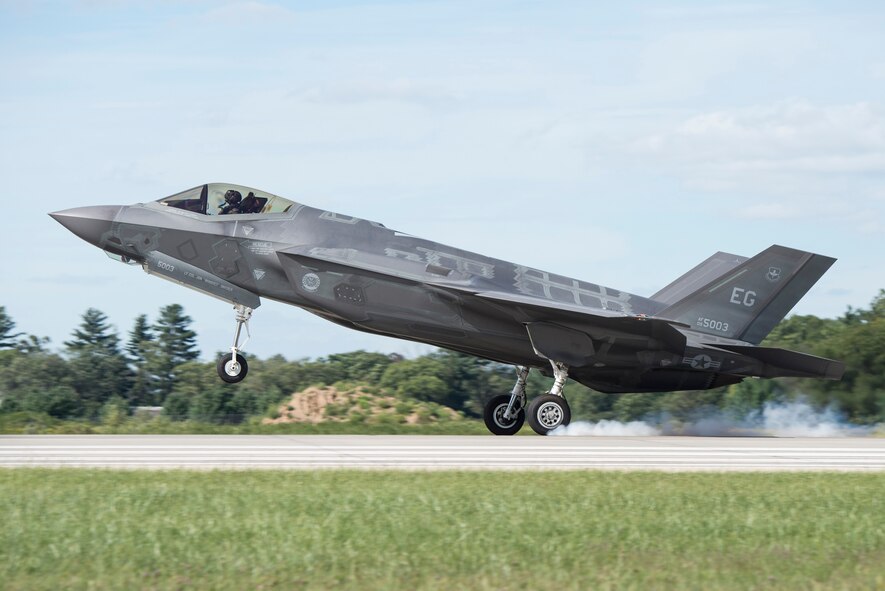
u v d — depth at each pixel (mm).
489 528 28391
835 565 25406
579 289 70125
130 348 192000
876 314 114500
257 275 66062
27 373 179500
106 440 55438
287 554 25172
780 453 53344
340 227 67438
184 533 27188
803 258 68562
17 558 24516
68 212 66500
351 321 65812
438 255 67875
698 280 72312
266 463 43875
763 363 67938
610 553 26109
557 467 44125
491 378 162875
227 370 66688
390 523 28781
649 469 44062
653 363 66562
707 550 26672
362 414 94688
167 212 66812
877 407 87812
